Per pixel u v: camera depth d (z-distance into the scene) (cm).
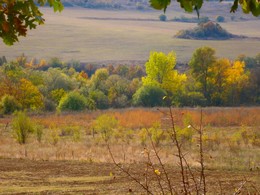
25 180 3275
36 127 6556
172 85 13638
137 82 14912
